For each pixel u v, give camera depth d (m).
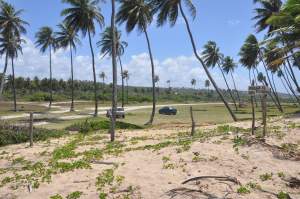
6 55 71.75
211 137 17.12
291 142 15.25
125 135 23.58
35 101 113.94
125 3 45.78
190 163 12.91
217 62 91.00
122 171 12.57
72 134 26.80
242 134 16.89
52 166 14.30
